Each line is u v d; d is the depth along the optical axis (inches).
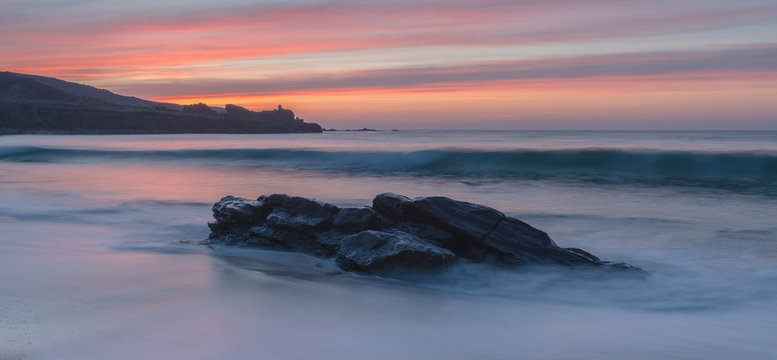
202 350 204.1
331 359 201.8
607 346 235.8
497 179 994.7
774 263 408.5
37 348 199.9
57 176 1079.0
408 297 312.8
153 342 210.4
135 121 6323.8
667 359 221.9
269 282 328.2
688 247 463.5
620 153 1134.4
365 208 443.8
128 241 480.1
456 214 424.5
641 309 304.8
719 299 324.2
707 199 743.7
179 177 1048.8
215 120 6988.2
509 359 213.0
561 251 393.7
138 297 278.4
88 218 603.5
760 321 281.7
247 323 242.2
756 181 938.1
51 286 295.0
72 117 5910.4
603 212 637.3
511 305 307.6
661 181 951.6
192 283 314.7
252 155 1421.0
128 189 856.3
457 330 252.1
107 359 190.2
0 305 255.1
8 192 823.1
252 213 467.2
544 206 683.4
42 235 497.0
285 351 208.2
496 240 402.9
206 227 550.3
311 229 435.5
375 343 225.5
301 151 1362.0
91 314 244.8
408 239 382.9
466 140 2770.7
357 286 332.8
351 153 1296.8
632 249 458.0
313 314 264.5
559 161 1150.3
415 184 922.1
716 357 226.7
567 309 301.9
